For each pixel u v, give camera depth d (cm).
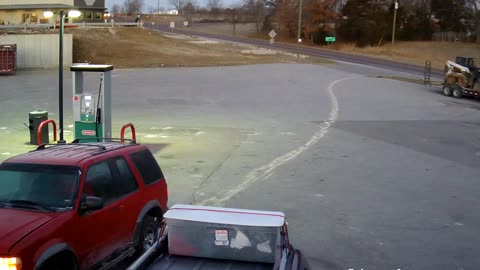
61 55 1543
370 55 7569
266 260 530
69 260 586
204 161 1498
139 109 2556
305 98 3041
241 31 11775
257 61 5591
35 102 2725
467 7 9356
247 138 1867
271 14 10856
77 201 608
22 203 606
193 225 538
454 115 2533
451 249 848
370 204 1097
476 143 1827
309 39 9356
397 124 2230
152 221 774
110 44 5628
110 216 660
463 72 3219
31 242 527
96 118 1436
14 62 4128
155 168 813
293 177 1322
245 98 3002
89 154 691
